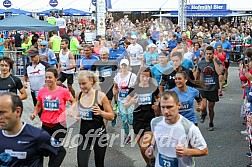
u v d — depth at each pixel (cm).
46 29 1562
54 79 596
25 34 1881
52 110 595
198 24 3178
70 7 2723
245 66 849
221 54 1317
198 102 623
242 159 696
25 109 1001
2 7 2577
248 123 699
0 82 684
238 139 813
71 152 708
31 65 832
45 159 681
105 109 543
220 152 734
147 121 616
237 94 1305
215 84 861
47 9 2656
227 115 1019
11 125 333
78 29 2656
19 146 339
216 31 2350
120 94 722
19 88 700
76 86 1048
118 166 662
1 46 1745
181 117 421
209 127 884
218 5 2481
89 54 856
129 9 2580
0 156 342
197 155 407
